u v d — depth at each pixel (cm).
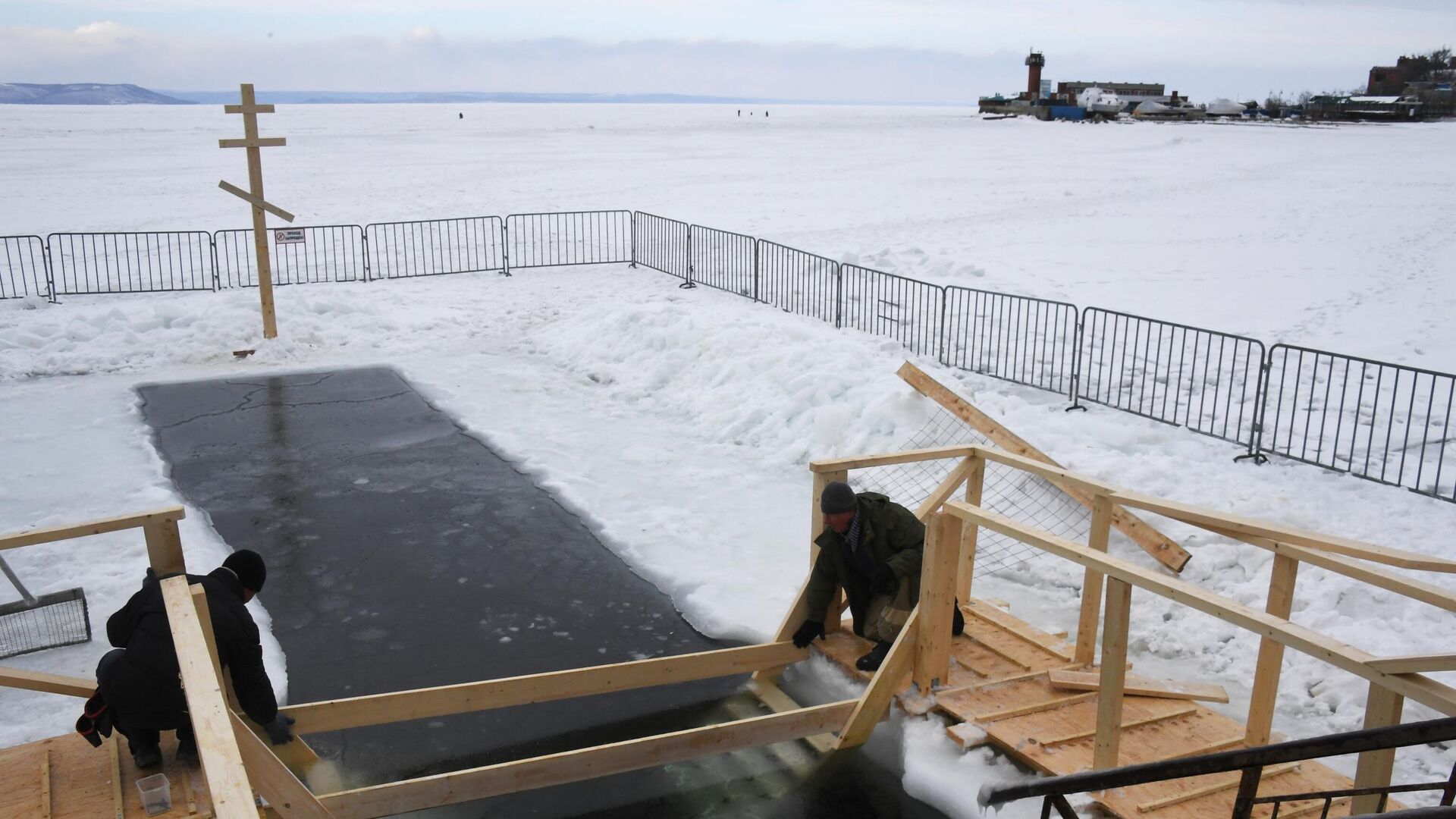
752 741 521
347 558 793
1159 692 553
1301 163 4756
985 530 827
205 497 913
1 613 616
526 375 1312
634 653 656
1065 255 2259
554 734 564
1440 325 1570
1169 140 6662
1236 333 1540
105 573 748
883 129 8669
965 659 602
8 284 1842
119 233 1744
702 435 1084
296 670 629
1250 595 695
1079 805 466
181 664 372
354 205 3000
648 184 3653
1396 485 904
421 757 539
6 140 6266
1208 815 450
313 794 490
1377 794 366
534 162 4641
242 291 1634
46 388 1238
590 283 1888
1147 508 539
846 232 2589
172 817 423
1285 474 936
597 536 840
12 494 911
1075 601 721
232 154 5066
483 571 774
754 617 695
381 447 1052
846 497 586
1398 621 648
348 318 1545
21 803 436
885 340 1349
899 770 531
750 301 1717
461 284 1870
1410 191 3503
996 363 1343
